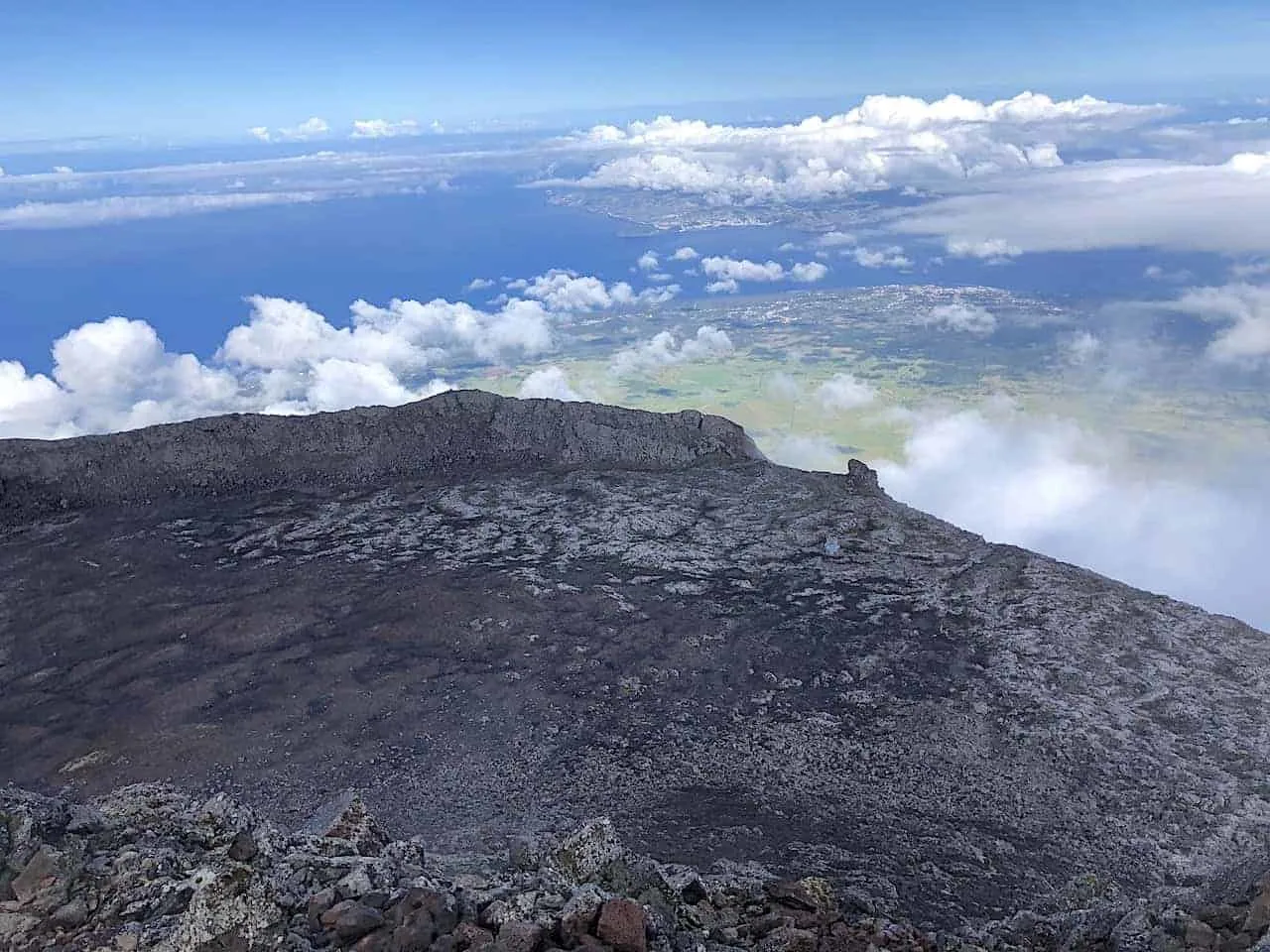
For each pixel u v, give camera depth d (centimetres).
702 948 610
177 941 534
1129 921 729
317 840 717
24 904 565
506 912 577
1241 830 1379
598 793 1529
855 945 675
